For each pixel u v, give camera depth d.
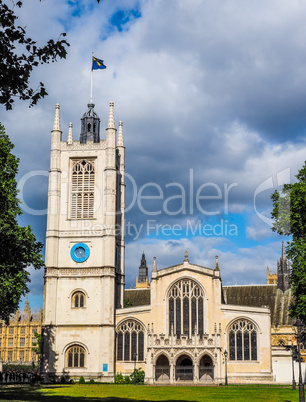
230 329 110.12
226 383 99.50
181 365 112.81
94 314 111.62
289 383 105.94
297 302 71.00
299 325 61.78
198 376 107.62
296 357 59.97
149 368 108.19
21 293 78.19
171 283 113.00
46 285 112.94
